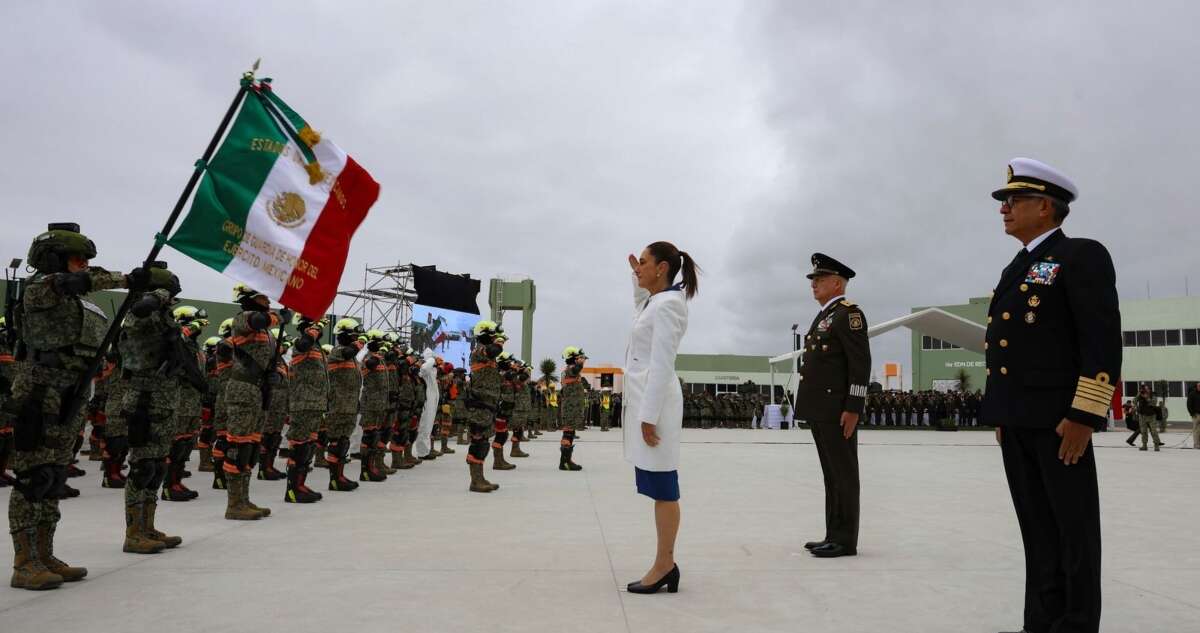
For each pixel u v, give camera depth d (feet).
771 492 30.09
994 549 18.43
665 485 13.73
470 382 30.27
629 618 12.11
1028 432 10.96
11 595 13.38
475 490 29.89
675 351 13.65
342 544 18.44
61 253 14.28
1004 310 11.28
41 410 13.88
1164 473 42.29
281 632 11.21
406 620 11.88
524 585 14.32
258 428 23.49
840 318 18.44
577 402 51.39
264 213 16.52
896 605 13.10
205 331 92.12
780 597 13.60
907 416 119.24
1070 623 10.42
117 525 21.22
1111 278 10.32
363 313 96.58
